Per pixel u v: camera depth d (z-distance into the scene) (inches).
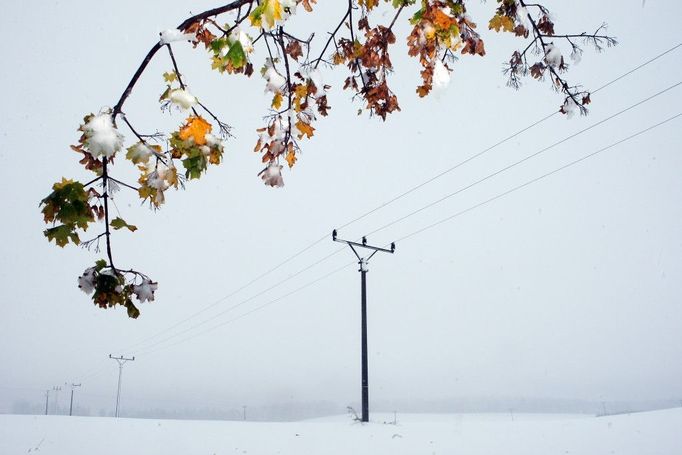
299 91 79.3
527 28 92.9
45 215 62.2
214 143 64.7
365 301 566.9
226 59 66.9
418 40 67.7
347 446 326.0
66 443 335.6
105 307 64.9
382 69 83.4
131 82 61.9
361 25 85.8
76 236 63.1
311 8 70.3
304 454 297.4
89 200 62.6
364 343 543.5
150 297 66.2
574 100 97.7
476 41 68.3
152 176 62.4
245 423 486.6
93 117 58.2
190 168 63.9
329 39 86.7
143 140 62.3
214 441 351.3
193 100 63.9
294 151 77.9
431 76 66.7
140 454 295.1
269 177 76.2
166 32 61.9
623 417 393.1
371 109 84.1
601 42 91.3
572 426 364.8
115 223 63.4
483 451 285.3
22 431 392.2
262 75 77.4
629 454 252.7
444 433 367.6
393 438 352.2
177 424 471.5
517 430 362.9
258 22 64.2
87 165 62.2
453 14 68.6
